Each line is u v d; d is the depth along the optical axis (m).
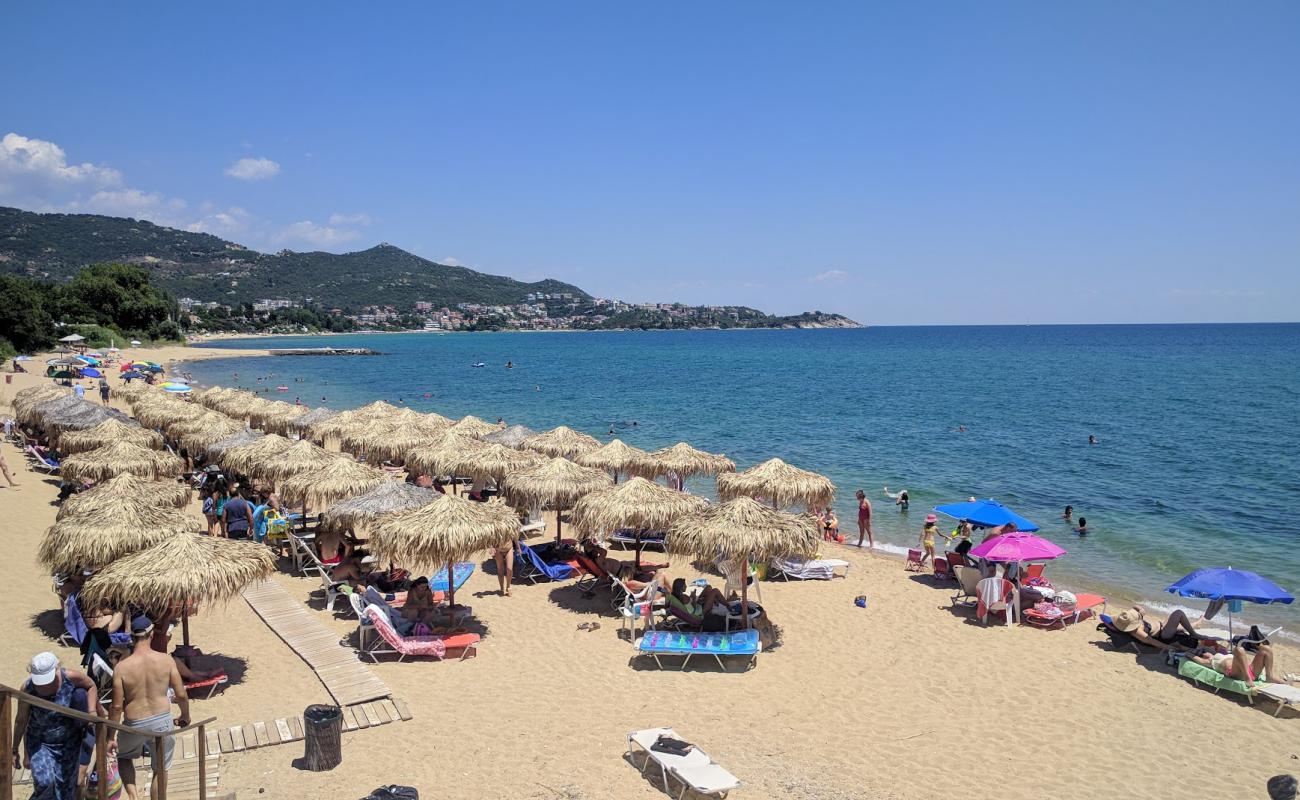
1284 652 13.16
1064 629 13.55
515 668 11.44
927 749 9.40
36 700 4.80
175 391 39.25
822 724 9.98
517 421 45.06
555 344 188.38
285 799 7.74
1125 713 10.44
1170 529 21.53
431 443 21.45
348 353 128.88
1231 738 9.82
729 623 12.79
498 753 8.91
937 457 32.97
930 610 14.41
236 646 11.68
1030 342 186.25
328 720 8.34
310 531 17.25
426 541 12.11
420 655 11.76
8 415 34.62
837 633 13.22
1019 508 23.88
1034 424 43.34
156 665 7.19
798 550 12.20
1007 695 10.95
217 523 18.45
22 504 19.30
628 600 13.07
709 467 19.91
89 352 80.75
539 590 15.06
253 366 93.56
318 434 26.86
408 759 8.70
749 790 8.34
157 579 9.56
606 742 9.28
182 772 7.87
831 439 38.16
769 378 79.69
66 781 6.14
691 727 9.77
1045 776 8.85
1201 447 35.25
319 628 12.29
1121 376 79.19
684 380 77.31
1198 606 15.70
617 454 19.78
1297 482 27.66
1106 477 28.66
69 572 11.37
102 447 19.17
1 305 79.62
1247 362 100.38
